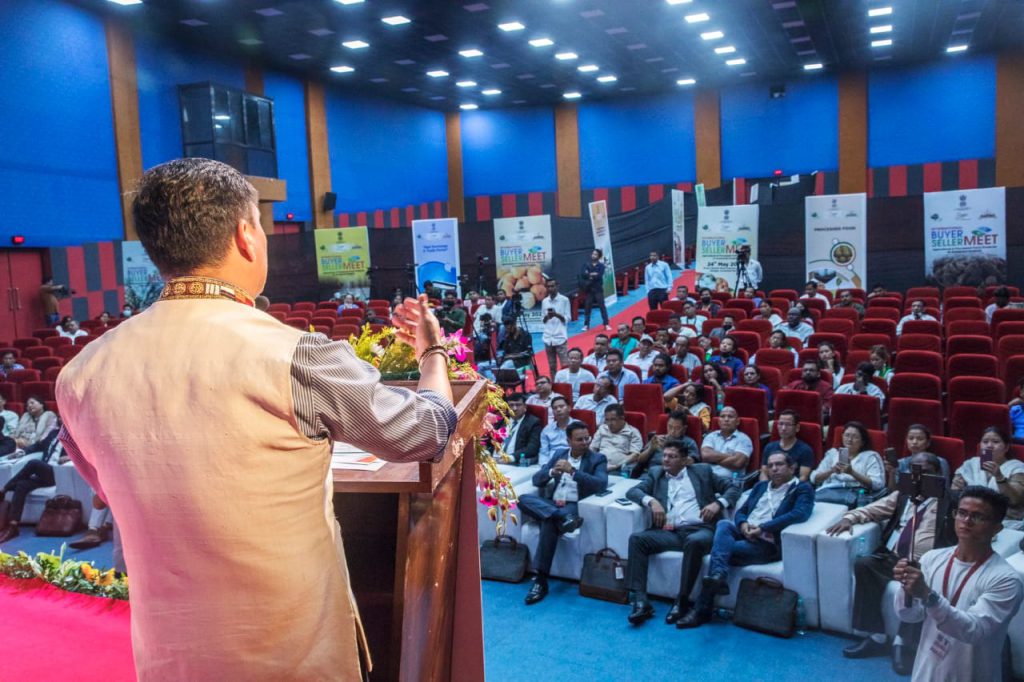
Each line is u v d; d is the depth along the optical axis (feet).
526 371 36.19
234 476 3.11
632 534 17.92
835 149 81.35
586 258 63.31
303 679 3.25
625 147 88.63
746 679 14.57
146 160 54.80
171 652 3.20
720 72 77.66
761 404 24.50
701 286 53.06
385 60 66.64
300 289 59.98
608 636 16.55
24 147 46.32
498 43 62.80
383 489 3.81
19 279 47.24
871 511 16.65
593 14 55.62
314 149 71.87
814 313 40.24
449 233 54.54
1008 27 65.26
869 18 59.82
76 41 49.65
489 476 5.76
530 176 91.86
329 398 3.25
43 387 29.37
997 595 10.96
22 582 8.54
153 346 3.29
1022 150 75.15
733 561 17.03
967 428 21.49
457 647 4.88
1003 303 39.27
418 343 4.40
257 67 65.51
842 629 16.01
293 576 3.21
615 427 22.65
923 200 51.44
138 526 3.19
